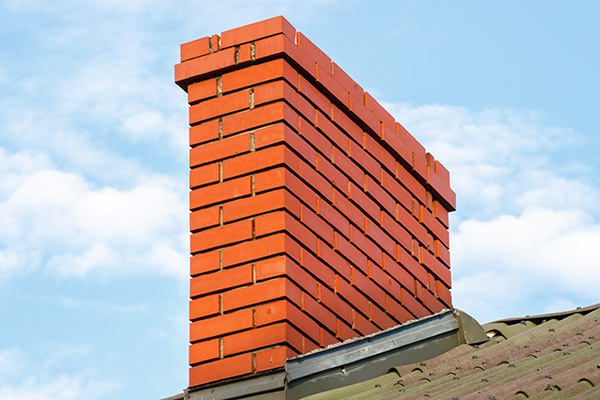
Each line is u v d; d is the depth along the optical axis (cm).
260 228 1352
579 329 1384
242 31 1433
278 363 1296
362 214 1467
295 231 1352
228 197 1384
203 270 1372
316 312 1352
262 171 1373
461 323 1506
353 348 1376
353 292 1418
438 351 1477
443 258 1608
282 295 1316
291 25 1429
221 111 1420
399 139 1560
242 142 1393
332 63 1477
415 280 1536
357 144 1491
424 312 1536
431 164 1619
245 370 1312
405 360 1427
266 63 1409
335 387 1336
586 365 1156
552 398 1069
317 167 1411
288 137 1376
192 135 1430
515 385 1143
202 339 1352
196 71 1445
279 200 1349
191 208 1403
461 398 1141
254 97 1403
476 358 1360
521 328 1503
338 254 1411
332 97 1459
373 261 1468
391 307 1473
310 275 1361
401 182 1557
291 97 1396
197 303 1364
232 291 1351
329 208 1413
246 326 1326
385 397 1255
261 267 1339
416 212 1576
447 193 1639
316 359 1330
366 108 1511
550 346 1327
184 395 1340
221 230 1377
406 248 1534
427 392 1234
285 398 1282
